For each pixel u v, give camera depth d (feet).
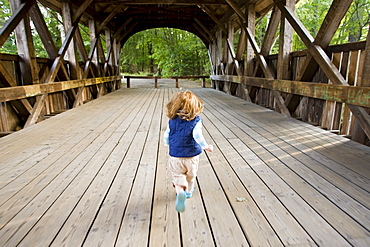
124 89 39.40
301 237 4.61
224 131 12.35
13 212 5.47
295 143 10.23
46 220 5.18
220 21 32.65
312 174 7.30
